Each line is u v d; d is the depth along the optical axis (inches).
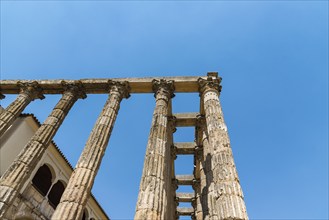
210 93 754.2
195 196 991.0
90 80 869.2
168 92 798.5
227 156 539.2
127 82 839.7
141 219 425.4
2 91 927.7
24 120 912.3
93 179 564.7
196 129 938.7
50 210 930.7
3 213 507.5
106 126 684.1
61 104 797.2
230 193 456.8
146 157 572.4
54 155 959.6
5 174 571.5
